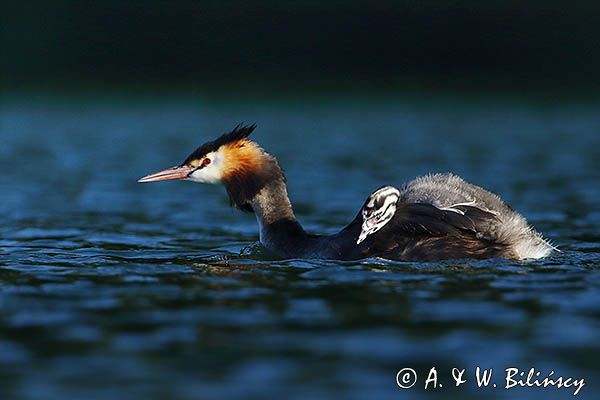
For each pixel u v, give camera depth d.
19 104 39.81
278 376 8.18
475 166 24.72
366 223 12.74
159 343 9.01
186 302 10.47
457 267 12.23
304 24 43.81
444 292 10.84
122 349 8.84
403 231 12.80
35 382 8.05
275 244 13.97
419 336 9.20
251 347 8.89
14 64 42.81
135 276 11.91
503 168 24.34
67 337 9.19
